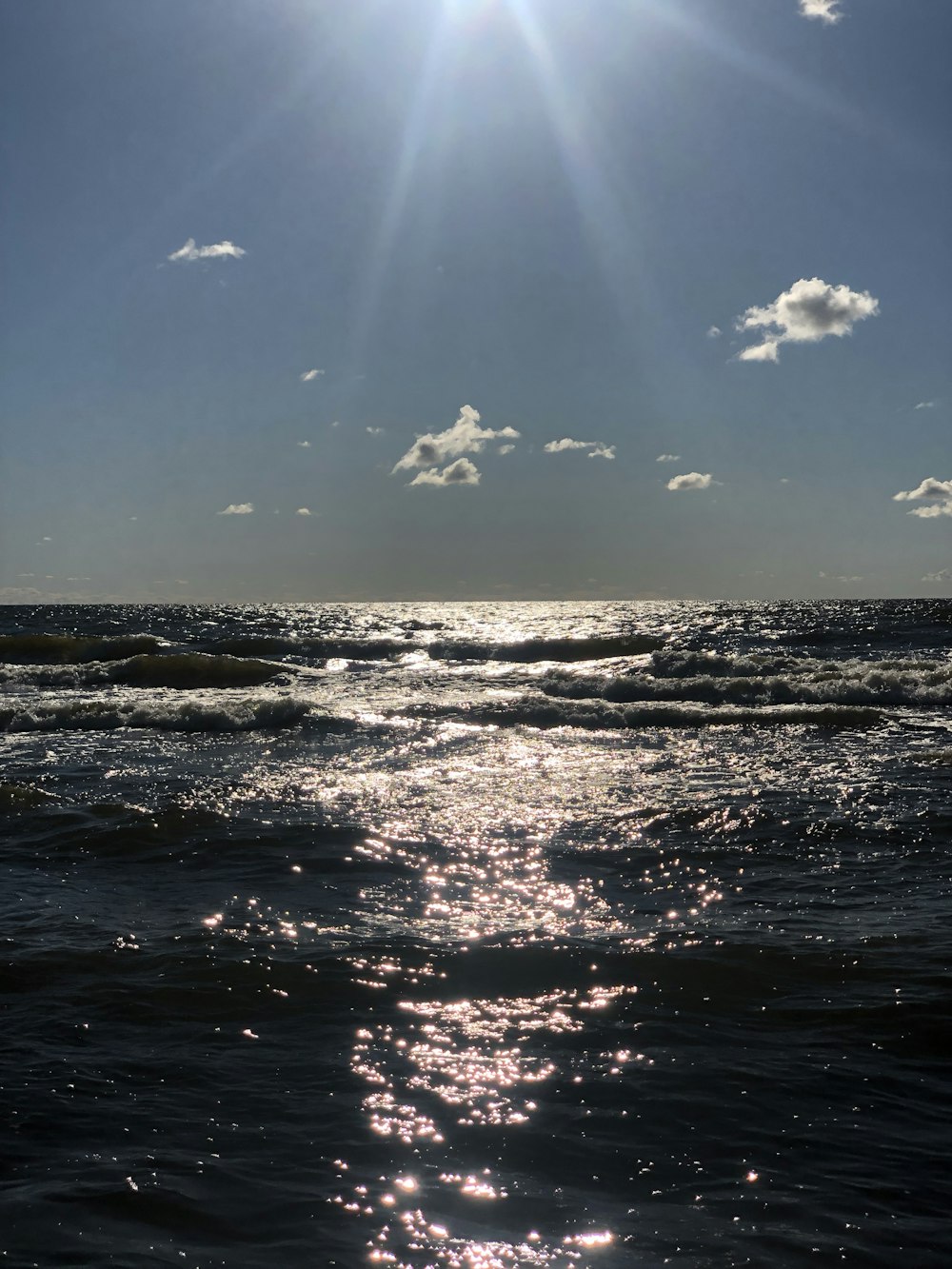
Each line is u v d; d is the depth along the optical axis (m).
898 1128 3.99
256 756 13.52
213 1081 4.42
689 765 12.79
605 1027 5.00
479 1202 3.47
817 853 8.51
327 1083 4.41
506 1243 3.22
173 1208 3.40
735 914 6.87
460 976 5.70
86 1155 3.77
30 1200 3.44
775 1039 4.84
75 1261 3.08
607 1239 3.24
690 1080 4.42
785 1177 3.63
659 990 5.47
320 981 5.62
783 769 12.42
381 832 9.24
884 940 6.21
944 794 10.75
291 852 8.55
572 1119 4.08
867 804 10.30
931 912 6.82
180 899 7.23
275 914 6.88
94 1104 4.19
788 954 5.98
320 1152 3.82
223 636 47.88
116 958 5.96
